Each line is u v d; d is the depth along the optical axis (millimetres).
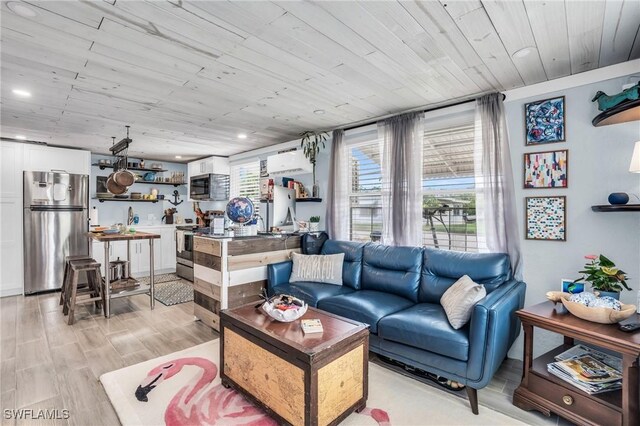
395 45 1996
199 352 2754
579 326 1823
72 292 3418
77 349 2795
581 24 1765
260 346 1924
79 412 1939
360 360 1962
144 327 3342
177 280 5543
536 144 2602
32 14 1663
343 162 3910
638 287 2197
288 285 3271
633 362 1643
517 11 1654
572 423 1896
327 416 1728
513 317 2287
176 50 2057
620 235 2266
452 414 1985
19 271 4629
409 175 3217
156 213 6488
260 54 2111
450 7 1615
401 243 3246
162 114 3416
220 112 3346
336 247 3596
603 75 2312
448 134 3191
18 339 2994
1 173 4473
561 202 2496
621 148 2258
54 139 4566
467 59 2182
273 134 4348
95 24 1765
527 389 2059
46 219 4730
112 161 5895
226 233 3514
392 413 1981
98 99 2938
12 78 2475
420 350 2211
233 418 1898
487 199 2744
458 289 2371
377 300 2734
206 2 1572
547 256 2561
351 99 2963
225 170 5930
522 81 2561
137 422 1845
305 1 1566
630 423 1655
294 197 4402
